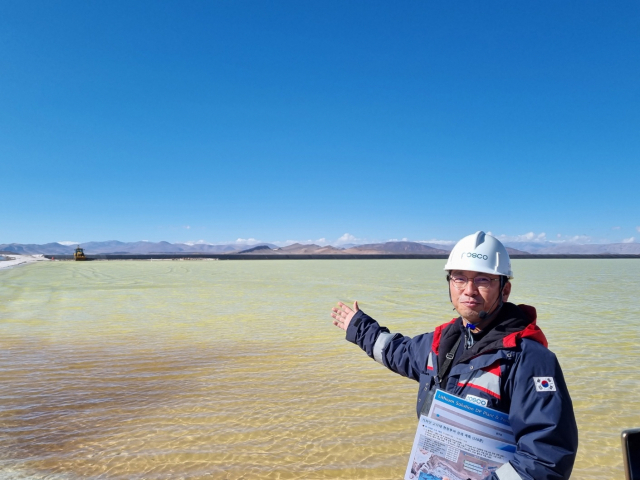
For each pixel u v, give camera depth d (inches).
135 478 166.4
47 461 180.2
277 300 761.6
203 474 168.6
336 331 459.2
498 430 84.6
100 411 236.1
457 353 94.4
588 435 205.0
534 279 1360.7
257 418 225.5
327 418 224.7
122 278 1386.6
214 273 1740.9
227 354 361.7
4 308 655.8
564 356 351.6
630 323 507.5
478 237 95.6
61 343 403.9
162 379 293.3
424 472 87.5
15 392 267.0
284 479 164.6
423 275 1610.5
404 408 238.4
